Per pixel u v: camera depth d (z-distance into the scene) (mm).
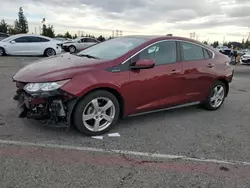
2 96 5688
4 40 15625
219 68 5320
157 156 3344
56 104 3461
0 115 4418
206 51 5203
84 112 3670
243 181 2893
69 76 3482
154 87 4270
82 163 3066
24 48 15758
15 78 3742
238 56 20703
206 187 2744
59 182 2678
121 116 4137
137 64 3910
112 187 2645
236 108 5844
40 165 2965
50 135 3750
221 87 5527
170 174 2943
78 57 4305
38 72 3615
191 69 4773
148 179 2822
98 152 3361
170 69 4449
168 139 3889
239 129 4484
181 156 3381
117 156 3285
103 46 4750
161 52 4418
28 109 3602
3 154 3158
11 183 2615
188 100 4902
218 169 3113
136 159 3236
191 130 4309
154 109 4449
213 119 4949
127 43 4445
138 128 4258
